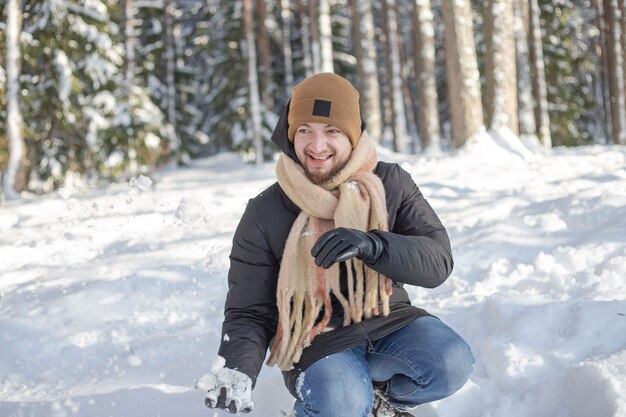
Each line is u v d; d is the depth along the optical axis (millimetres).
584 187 6383
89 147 15359
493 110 12750
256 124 17828
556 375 2631
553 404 2531
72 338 3768
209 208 7824
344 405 2100
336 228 2020
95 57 15383
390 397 2367
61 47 14875
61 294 4590
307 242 2209
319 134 2234
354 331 2207
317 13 17344
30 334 3879
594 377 2418
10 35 12812
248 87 19703
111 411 2854
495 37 12820
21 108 13617
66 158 15914
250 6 18125
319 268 2197
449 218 5742
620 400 2293
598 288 3484
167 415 2793
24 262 5871
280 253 2283
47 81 14695
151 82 21125
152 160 16516
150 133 16047
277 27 23375
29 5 14398
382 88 29812
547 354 2725
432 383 2188
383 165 2391
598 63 29281
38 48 13977
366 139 2311
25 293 4707
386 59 20156
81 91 15336
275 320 2324
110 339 3760
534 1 19703
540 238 4582
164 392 3021
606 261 3891
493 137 12398
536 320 2943
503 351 2773
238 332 2227
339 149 2244
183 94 22109
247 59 18953
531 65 20359
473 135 12180
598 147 12156
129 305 4258
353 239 1985
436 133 15227
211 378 2064
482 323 3281
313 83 2258
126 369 3367
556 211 5035
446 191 7492
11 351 3674
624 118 19359
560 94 23906
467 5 12375
